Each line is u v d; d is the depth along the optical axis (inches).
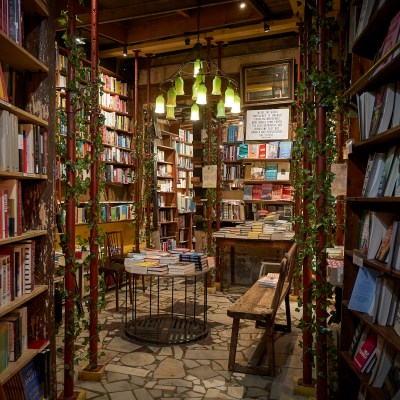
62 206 120.8
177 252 177.5
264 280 166.7
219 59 253.1
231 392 119.6
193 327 175.0
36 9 99.0
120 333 168.9
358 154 103.8
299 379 121.3
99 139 125.9
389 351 82.3
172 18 243.6
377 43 98.8
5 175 84.7
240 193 269.4
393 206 100.7
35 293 97.5
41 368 100.7
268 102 250.4
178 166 357.4
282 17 231.8
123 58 290.4
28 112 101.0
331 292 107.3
